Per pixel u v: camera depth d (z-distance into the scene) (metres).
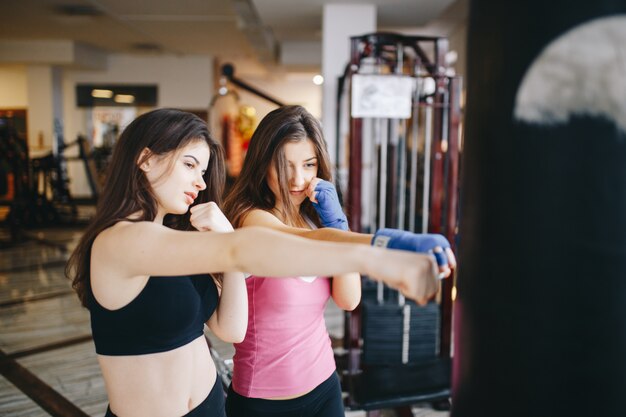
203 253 0.72
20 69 11.67
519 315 0.45
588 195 0.42
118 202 0.97
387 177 3.46
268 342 1.25
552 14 0.43
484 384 0.49
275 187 1.31
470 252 0.51
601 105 0.41
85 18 8.38
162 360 0.98
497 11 0.47
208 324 1.21
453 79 2.59
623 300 0.42
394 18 6.59
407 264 0.56
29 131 11.24
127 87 12.03
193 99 12.03
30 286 5.12
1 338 3.75
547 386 0.44
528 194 0.44
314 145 1.31
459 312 0.53
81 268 0.97
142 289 0.94
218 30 9.15
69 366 3.26
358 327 2.65
